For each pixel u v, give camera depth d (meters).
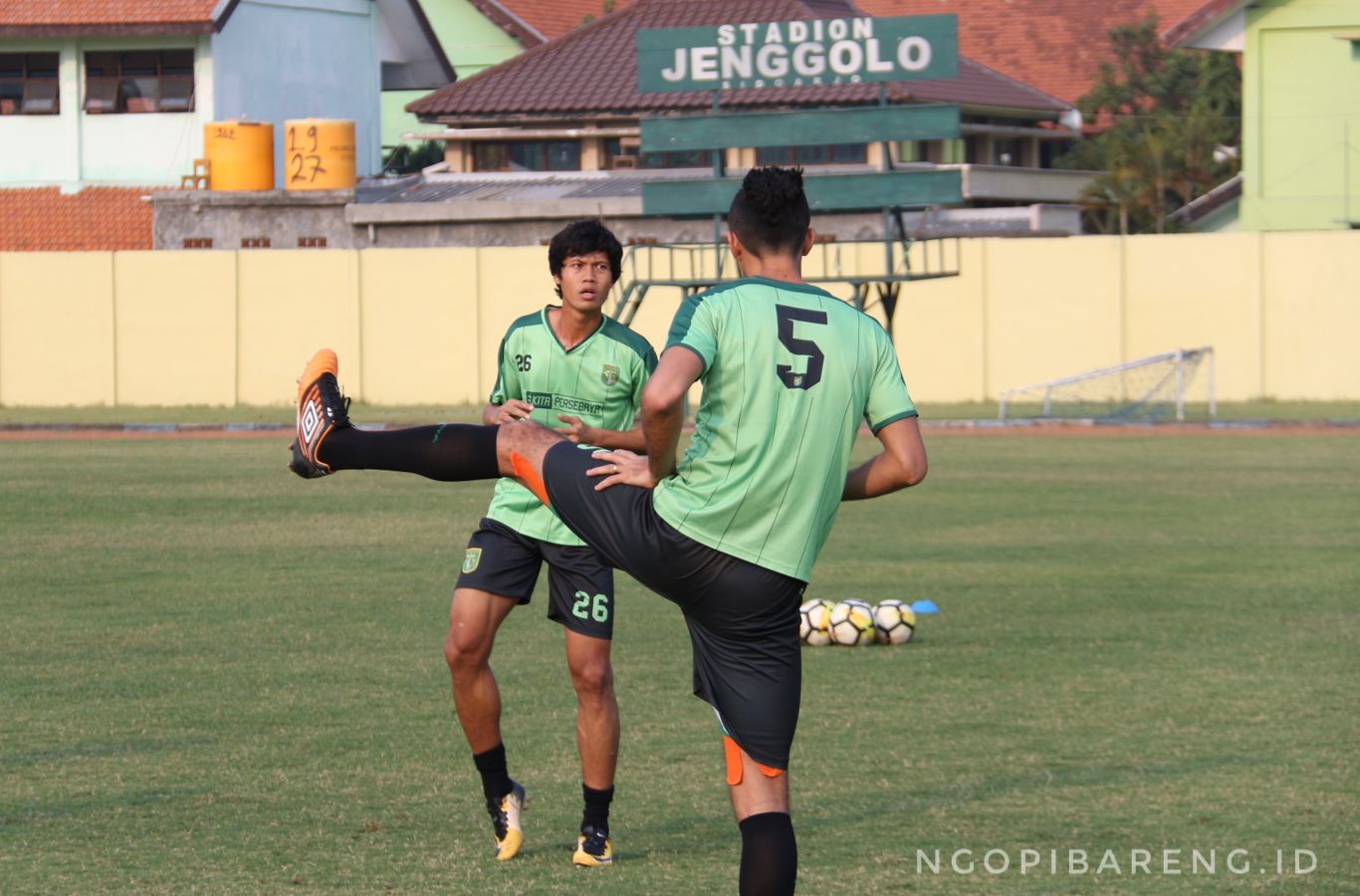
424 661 19.02
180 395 71.25
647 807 13.12
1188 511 33.75
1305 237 64.25
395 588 24.52
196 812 12.86
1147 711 16.44
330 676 18.17
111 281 71.12
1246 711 16.44
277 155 88.12
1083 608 22.67
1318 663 18.80
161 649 19.69
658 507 9.30
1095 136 97.19
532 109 84.44
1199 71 98.56
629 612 22.64
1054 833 12.38
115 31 81.50
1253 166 77.75
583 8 125.00
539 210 74.12
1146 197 79.31
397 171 98.38
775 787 9.44
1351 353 64.06
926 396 67.69
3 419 62.75
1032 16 114.38
